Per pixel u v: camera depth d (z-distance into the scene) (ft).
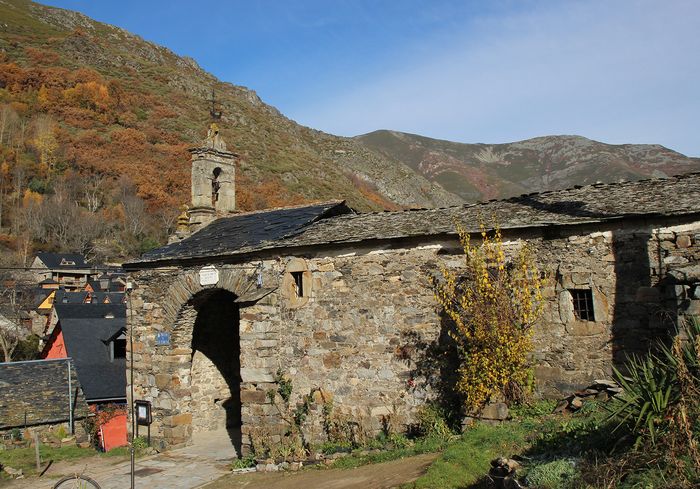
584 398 30.89
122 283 146.20
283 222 49.44
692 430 18.03
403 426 38.19
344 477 30.27
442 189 353.10
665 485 16.58
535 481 20.33
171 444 48.29
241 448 43.04
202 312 53.47
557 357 34.27
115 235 192.95
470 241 37.22
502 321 32.40
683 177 36.86
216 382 54.19
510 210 38.65
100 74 281.54
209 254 46.32
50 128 227.20
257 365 41.70
